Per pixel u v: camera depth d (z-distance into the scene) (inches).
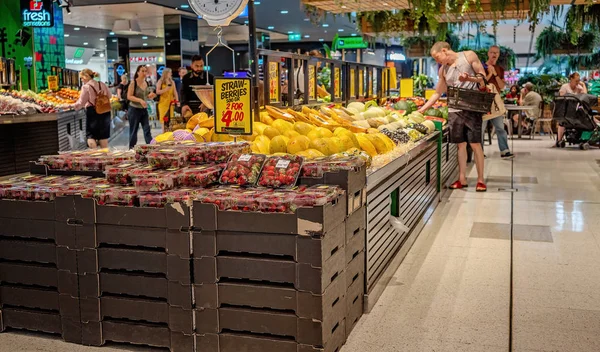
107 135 402.9
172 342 121.3
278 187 125.5
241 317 116.8
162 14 773.9
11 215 129.0
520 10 278.4
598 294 156.6
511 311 145.3
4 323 133.6
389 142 194.4
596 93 589.9
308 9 291.9
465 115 296.5
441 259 188.5
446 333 132.4
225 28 953.5
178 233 117.6
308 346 113.3
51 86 498.9
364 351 123.6
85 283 125.0
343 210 123.6
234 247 115.6
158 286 121.3
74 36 1063.6
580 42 544.7
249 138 168.4
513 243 206.5
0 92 363.3
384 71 399.5
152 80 918.4
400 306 148.6
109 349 125.1
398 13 321.4
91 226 122.9
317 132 169.5
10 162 323.3
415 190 215.0
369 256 149.0
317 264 110.7
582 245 203.0
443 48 294.2
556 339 129.3
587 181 333.1
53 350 124.8
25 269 129.8
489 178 348.8
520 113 595.8
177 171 129.3
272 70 201.9
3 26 557.9
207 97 187.9
